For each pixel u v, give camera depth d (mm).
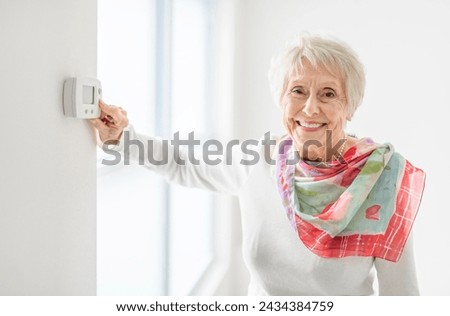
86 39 970
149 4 1821
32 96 773
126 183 1646
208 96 2391
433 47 2252
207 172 1317
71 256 936
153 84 1878
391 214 1134
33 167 785
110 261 1583
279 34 2463
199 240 2475
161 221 1939
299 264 1142
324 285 1145
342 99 1068
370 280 1208
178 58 2084
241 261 2674
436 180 2334
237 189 1284
